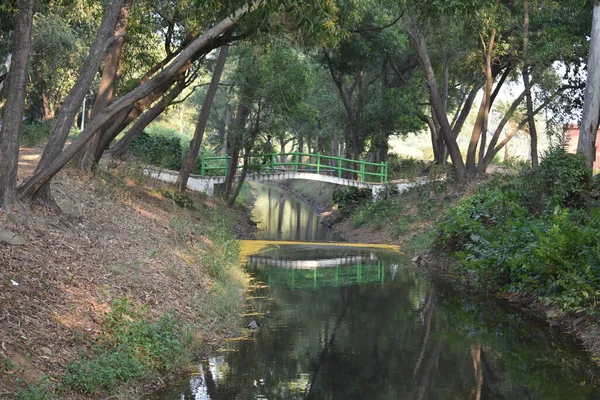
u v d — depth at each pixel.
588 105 20.64
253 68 29.44
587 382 8.43
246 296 13.91
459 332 11.10
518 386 8.23
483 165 34.56
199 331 9.88
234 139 33.22
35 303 7.70
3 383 5.93
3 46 16.61
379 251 23.23
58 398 6.21
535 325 11.76
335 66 37.97
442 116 29.66
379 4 28.64
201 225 19.41
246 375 8.38
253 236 29.02
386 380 8.36
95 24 34.94
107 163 21.27
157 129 55.84
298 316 12.08
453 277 17.33
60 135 11.22
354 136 39.62
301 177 36.31
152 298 9.84
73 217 12.02
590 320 11.23
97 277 9.53
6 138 10.41
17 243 9.18
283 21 14.85
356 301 13.73
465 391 7.99
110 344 7.77
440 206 27.39
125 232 13.12
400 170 43.47
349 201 36.41
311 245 24.52
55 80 36.94
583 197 18.30
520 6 29.28
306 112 32.06
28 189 11.02
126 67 22.53
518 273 14.14
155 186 23.86
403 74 42.38
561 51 28.59
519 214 17.06
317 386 8.04
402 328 11.31
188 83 22.95
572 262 12.48
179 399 7.32
